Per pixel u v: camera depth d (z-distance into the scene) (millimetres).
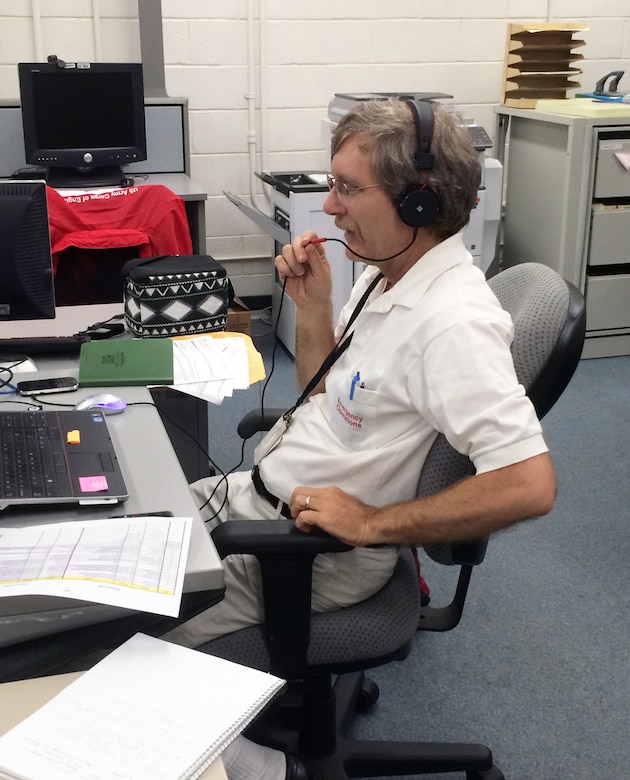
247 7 3652
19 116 3104
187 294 1793
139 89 3074
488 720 1744
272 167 3922
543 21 3951
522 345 1203
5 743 781
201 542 1024
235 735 807
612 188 3418
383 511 1180
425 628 1528
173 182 3139
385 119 1173
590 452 2846
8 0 3457
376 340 1265
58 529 1021
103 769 752
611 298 3576
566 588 2166
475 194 1235
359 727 1726
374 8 3777
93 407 1384
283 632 1215
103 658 921
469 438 1119
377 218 1214
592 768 1622
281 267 1547
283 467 1357
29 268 1619
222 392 1522
